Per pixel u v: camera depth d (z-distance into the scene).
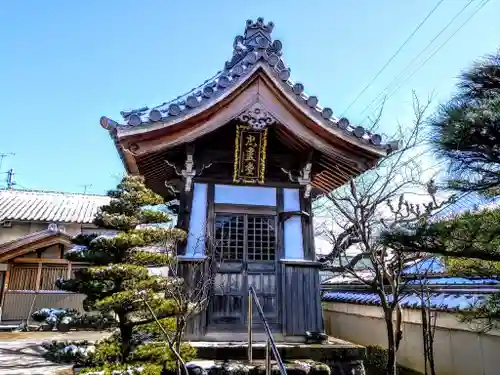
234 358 6.36
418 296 9.55
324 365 6.09
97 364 5.68
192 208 7.66
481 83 4.65
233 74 7.59
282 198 8.06
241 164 7.79
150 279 5.75
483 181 4.64
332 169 8.84
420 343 10.00
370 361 11.52
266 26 10.09
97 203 21.48
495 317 5.93
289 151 8.36
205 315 7.05
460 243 4.67
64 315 7.34
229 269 7.52
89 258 5.74
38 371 6.13
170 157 8.02
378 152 7.74
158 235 6.04
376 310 12.05
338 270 10.41
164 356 5.79
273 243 7.82
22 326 13.38
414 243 4.89
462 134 4.32
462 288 9.32
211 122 7.28
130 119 6.87
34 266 15.58
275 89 7.36
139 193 6.18
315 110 7.50
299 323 7.27
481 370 8.11
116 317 6.93
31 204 20.00
